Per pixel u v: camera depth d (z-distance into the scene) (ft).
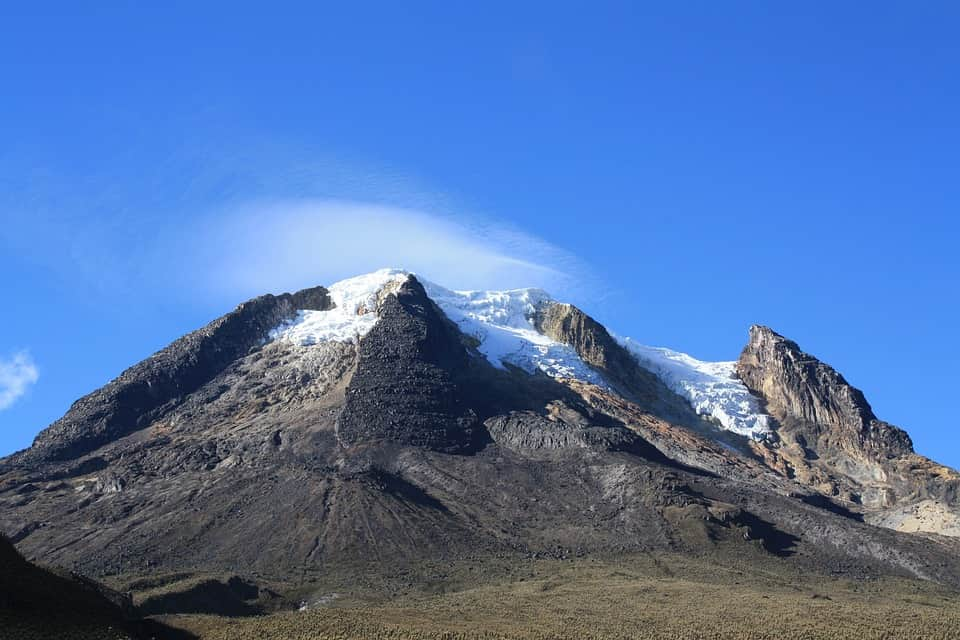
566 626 618.85
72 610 517.14
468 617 636.89
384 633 564.30
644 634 600.39
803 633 605.73
